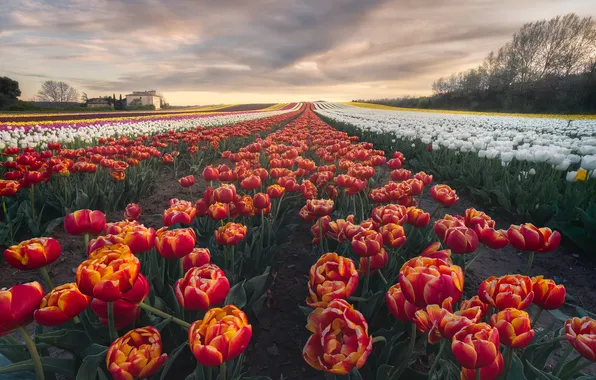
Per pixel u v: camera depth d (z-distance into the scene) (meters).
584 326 1.47
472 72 65.75
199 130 14.16
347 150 6.23
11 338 1.76
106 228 2.25
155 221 5.80
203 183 8.59
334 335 1.36
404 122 21.58
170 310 2.20
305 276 3.57
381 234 2.24
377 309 2.45
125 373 1.38
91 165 5.31
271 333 3.03
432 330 1.34
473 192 6.57
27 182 4.46
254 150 6.73
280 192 3.46
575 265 4.36
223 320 1.33
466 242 1.92
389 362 2.06
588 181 5.77
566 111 43.69
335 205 5.12
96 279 1.35
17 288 1.32
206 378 1.80
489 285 1.55
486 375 1.27
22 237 4.78
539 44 57.12
